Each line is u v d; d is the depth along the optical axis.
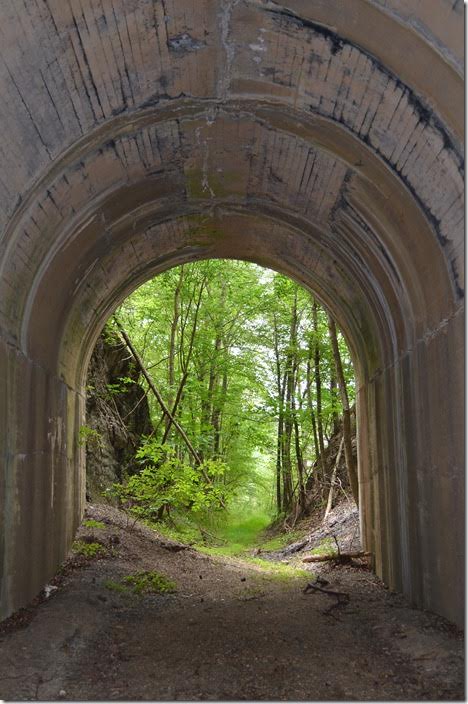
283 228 10.98
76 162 7.04
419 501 7.70
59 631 6.58
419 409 7.63
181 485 13.26
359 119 6.66
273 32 6.13
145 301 20.52
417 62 5.39
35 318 7.88
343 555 11.95
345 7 5.43
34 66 5.40
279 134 7.98
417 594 7.89
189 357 19.45
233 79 7.01
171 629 7.37
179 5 5.74
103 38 5.72
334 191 8.48
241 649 6.52
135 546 12.42
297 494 22.28
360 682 5.43
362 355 11.85
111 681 5.52
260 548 17.95
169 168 8.84
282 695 5.16
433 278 6.77
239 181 9.67
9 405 6.75
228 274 22.66
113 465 17.30
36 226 6.94
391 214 7.37
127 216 9.55
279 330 23.75
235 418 24.70
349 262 9.93
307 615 8.05
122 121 7.09
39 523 8.21
